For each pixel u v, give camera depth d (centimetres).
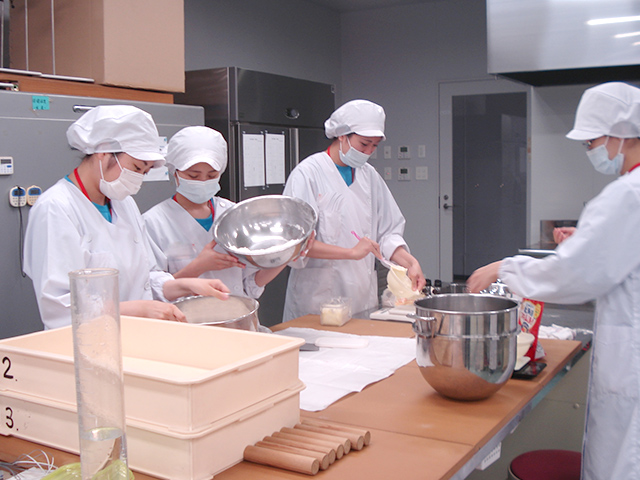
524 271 165
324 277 262
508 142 595
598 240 152
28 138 229
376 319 232
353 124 245
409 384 157
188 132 195
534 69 298
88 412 87
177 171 198
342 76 664
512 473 173
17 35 288
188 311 172
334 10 643
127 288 178
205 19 485
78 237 162
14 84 231
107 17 256
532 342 171
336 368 168
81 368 86
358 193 269
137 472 105
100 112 159
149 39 276
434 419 133
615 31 282
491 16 303
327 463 107
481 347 137
